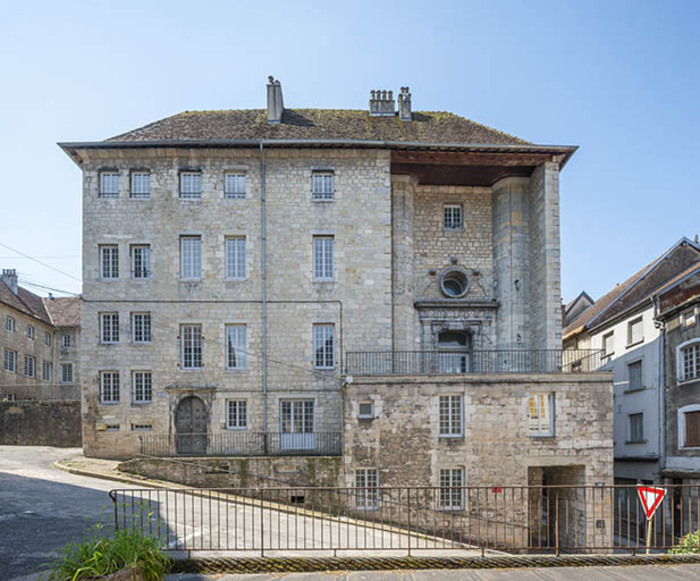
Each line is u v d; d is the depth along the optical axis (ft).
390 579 30.83
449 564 32.65
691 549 38.47
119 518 46.68
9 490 55.26
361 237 82.02
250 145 81.15
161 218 81.25
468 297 88.58
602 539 66.69
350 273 81.46
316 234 81.87
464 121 92.84
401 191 86.79
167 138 82.48
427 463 67.67
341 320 80.64
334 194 82.48
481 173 87.15
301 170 82.69
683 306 73.10
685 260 101.96
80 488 58.70
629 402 88.48
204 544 41.45
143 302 80.07
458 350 88.53
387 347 80.38
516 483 67.41
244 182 82.84
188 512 53.93
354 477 67.67
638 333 87.25
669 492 75.15
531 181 86.89
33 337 140.67
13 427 97.09
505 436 68.18
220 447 77.82
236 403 79.41
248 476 68.03
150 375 79.46
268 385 79.20
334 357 80.28
